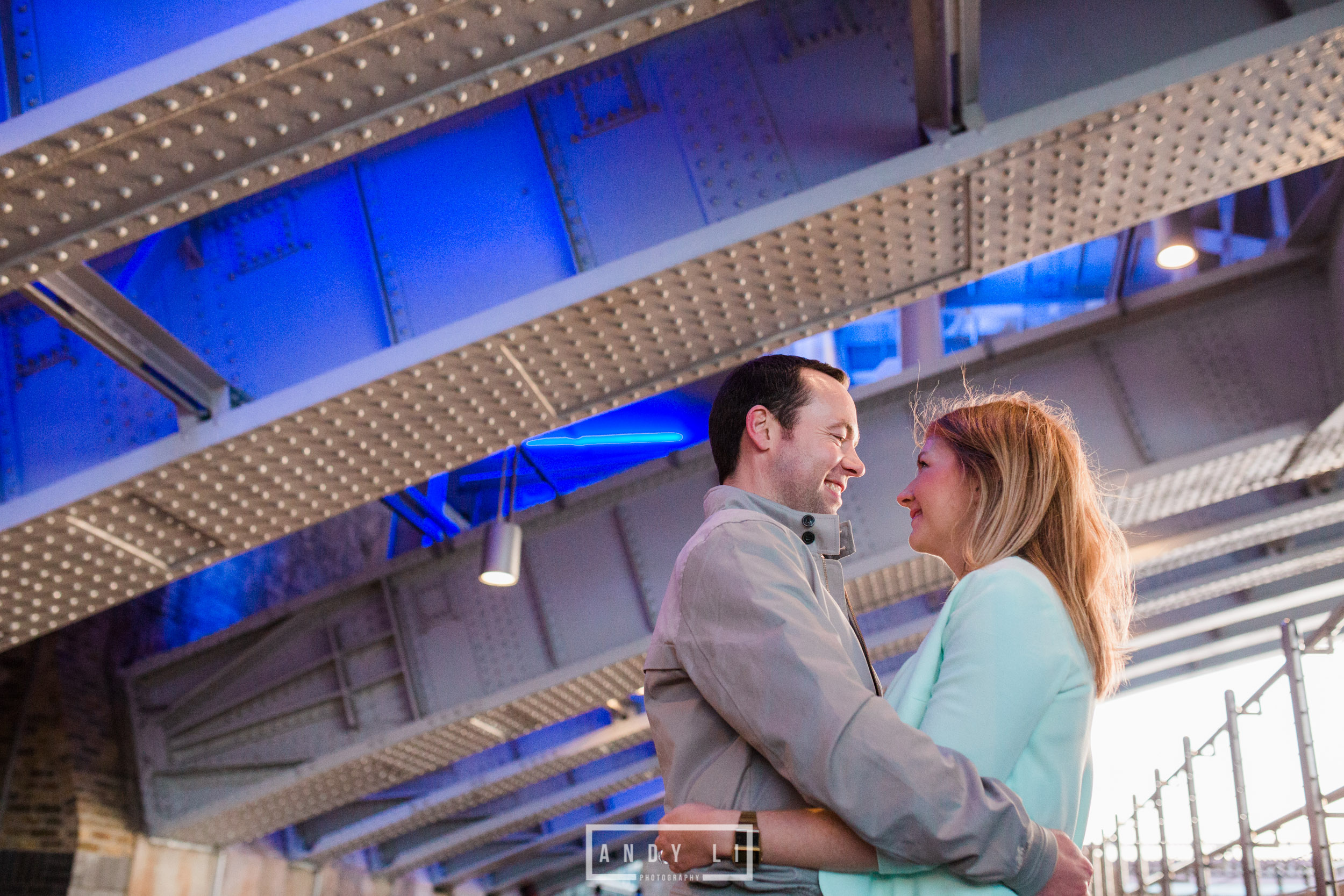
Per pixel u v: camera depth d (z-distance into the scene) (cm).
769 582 139
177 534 563
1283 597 1287
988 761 129
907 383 832
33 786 916
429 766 994
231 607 1211
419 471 559
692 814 132
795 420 173
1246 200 815
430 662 933
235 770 985
